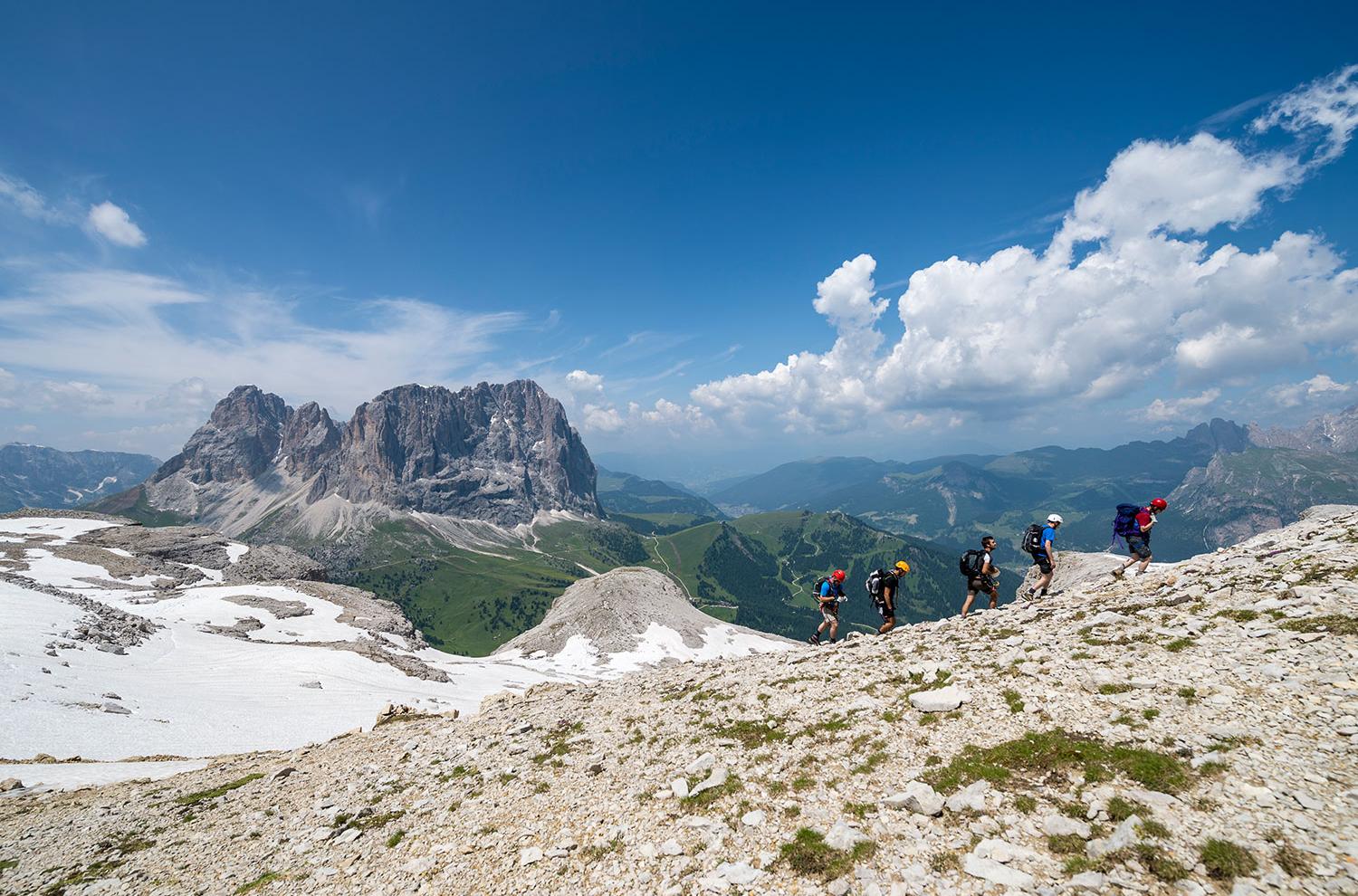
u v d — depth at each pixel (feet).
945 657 64.80
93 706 173.37
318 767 84.69
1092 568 130.21
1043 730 44.21
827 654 81.71
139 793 87.97
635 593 605.31
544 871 43.11
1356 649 41.60
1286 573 58.95
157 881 53.78
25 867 61.52
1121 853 30.55
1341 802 29.55
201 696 222.28
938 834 36.42
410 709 125.08
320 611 452.35
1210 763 35.04
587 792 54.90
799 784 46.34
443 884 44.14
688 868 39.52
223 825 66.13
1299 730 35.65
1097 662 51.88
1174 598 61.67
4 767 121.49
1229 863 28.09
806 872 36.09
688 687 81.46
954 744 46.26
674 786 50.11
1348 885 24.94
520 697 111.14
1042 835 34.01
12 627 233.35
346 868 49.85
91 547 520.42
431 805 60.23
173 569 505.66
